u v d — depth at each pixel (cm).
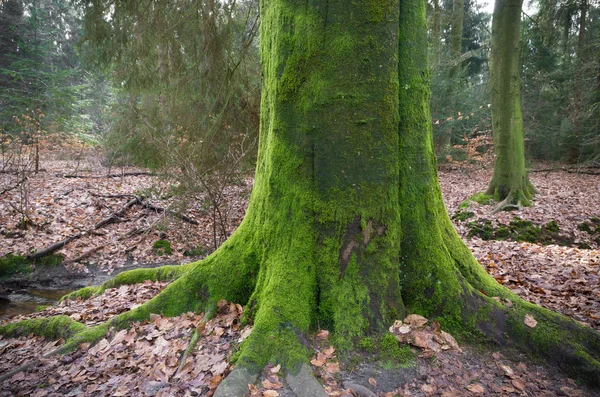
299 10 300
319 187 300
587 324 350
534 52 2128
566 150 1984
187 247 844
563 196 1088
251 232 346
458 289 307
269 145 325
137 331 345
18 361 346
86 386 289
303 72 299
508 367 273
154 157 952
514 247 685
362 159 294
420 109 314
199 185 755
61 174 1176
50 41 1306
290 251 306
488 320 297
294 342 275
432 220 317
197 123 812
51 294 678
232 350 290
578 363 270
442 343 287
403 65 307
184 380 273
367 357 275
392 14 294
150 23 720
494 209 994
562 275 495
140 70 785
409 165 311
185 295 356
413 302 309
